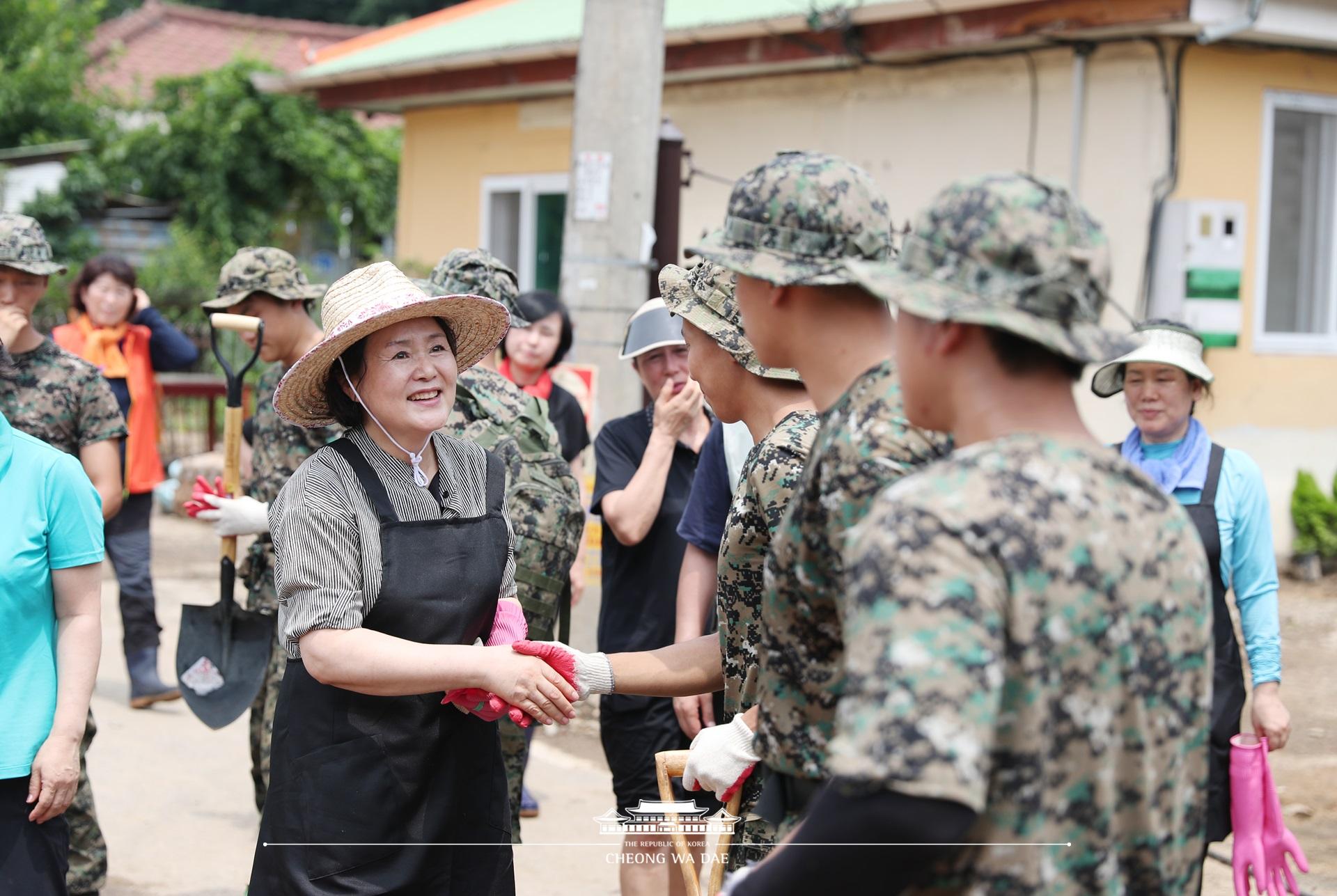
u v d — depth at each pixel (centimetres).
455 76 1264
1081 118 894
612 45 677
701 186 1137
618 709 421
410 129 1429
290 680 302
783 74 1068
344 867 291
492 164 1327
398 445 308
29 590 322
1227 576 399
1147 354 404
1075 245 176
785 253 221
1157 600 173
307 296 482
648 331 423
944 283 177
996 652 161
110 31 3106
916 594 162
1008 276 175
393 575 295
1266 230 920
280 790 299
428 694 298
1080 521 169
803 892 166
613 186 682
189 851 520
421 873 298
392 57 1324
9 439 326
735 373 281
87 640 333
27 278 494
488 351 338
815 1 957
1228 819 388
